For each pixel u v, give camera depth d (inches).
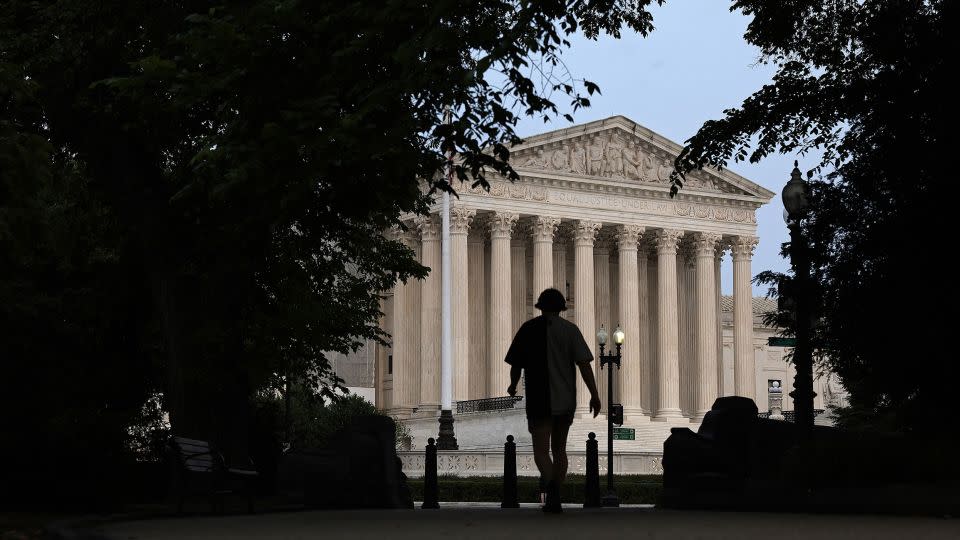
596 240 4434.1
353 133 840.9
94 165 1124.5
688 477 982.4
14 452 1132.5
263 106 882.1
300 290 1360.7
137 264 1247.5
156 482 1224.2
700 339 4419.3
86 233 1284.4
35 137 895.7
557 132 4153.5
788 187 991.0
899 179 930.7
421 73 821.2
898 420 930.1
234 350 1110.4
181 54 979.9
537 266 4116.6
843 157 1000.2
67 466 1156.5
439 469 2854.3
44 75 1046.4
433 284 3959.2
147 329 1309.1
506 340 3976.4
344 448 1063.0
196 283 1122.7
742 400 1026.7
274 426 1400.1
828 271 969.5
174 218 1119.6
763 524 575.5
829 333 978.7
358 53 865.5
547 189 4133.9
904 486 720.3
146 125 1067.3
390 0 823.7
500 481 2313.0
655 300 4611.2
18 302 1151.0
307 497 1035.3
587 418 4037.9
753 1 1302.9
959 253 904.9
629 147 4333.2
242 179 843.4
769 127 1315.2
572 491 2237.9
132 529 600.4
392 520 678.5
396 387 4079.7
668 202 4382.4
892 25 948.6
